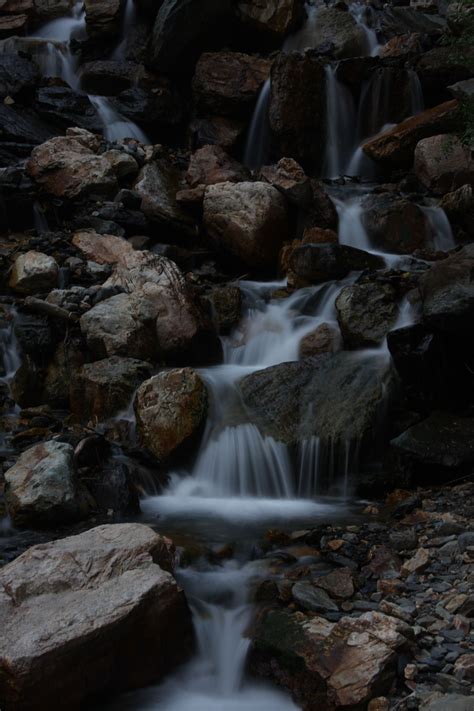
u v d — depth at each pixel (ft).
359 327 24.66
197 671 13.48
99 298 27.02
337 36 45.98
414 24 49.55
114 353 25.05
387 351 23.86
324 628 13.20
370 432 21.38
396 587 14.70
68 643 11.80
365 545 16.84
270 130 39.68
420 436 20.65
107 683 12.54
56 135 39.81
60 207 33.76
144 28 46.42
